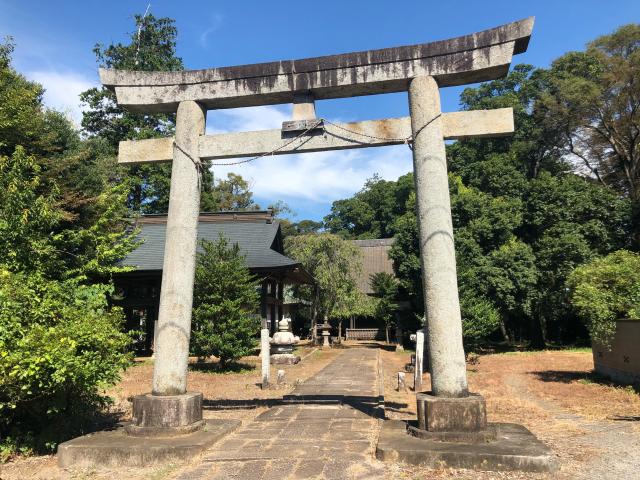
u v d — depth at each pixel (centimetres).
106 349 640
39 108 1655
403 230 2670
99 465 561
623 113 2805
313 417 793
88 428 713
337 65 706
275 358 1877
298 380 1336
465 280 2048
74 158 1538
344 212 6006
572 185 2606
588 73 3025
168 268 690
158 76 750
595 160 3250
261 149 724
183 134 732
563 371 1477
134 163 765
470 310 1817
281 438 652
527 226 2700
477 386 1209
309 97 726
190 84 745
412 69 682
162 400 633
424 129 663
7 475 537
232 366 1683
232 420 732
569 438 665
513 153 3131
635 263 1197
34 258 759
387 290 2781
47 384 567
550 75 3138
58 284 705
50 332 572
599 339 1203
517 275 2280
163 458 561
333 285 2805
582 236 2388
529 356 2053
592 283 1219
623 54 2859
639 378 1119
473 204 2603
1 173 850
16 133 1370
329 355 2311
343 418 783
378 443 566
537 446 546
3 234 727
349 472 507
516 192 2761
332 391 1116
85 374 579
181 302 682
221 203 4638
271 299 2319
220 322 1605
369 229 5806
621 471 513
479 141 3419
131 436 621
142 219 2588
